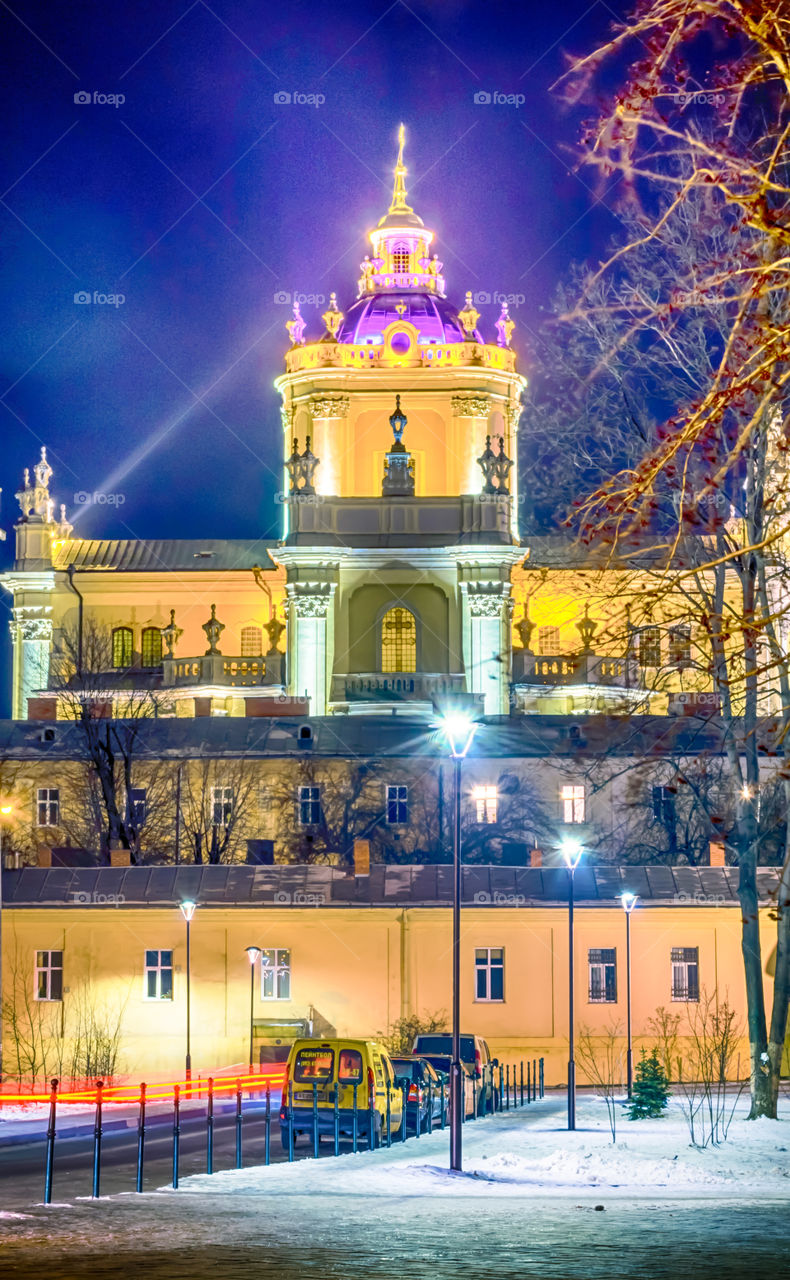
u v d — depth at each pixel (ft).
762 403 60.75
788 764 74.90
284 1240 71.00
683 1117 170.19
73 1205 87.61
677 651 108.58
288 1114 132.98
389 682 370.12
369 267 413.59
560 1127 159.63
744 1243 70.18
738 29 55.26
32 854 323.16
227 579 419.95
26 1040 241.35
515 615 402.11
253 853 283.38
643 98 58.29
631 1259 64.59
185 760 320.91
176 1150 100.94
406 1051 233.76
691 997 237.04
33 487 426.51
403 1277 58.95
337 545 377.09
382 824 311.88
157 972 242.78
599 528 72.64
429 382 388.16
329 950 241.35
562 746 311.27
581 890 242.78
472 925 239.09
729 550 149.89
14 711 415.64
